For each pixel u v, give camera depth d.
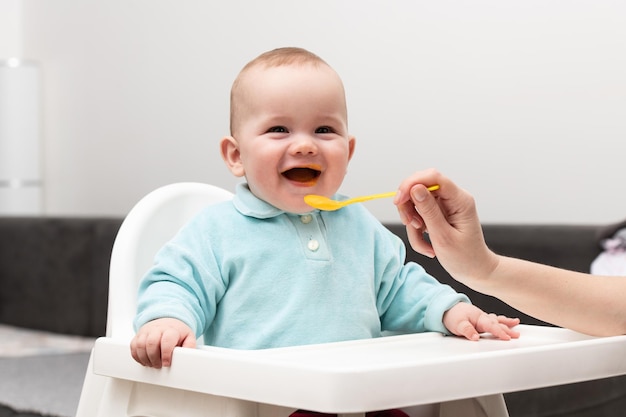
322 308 0.93
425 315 0.96
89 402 0.90
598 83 1.93
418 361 0.64
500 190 2.10
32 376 2.10
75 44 3.29
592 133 1.94
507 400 1.52
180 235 0.96
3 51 3.59
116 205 3.13
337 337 0.93
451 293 0.96
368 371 0.60
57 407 1.76
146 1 2.98
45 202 3.45
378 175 2.32
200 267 0.92
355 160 2.36
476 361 0.66
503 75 2.08
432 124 2.21
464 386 0.66
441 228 0.76
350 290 0.96
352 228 1.00
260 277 0.93
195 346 0.78
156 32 2.95
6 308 2.93
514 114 2.07
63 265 2.78
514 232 1.77
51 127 3.41
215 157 2.76
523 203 2.06
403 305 1.01
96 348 0.80
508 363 0.68
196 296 0.91
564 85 1.98
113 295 1.00
